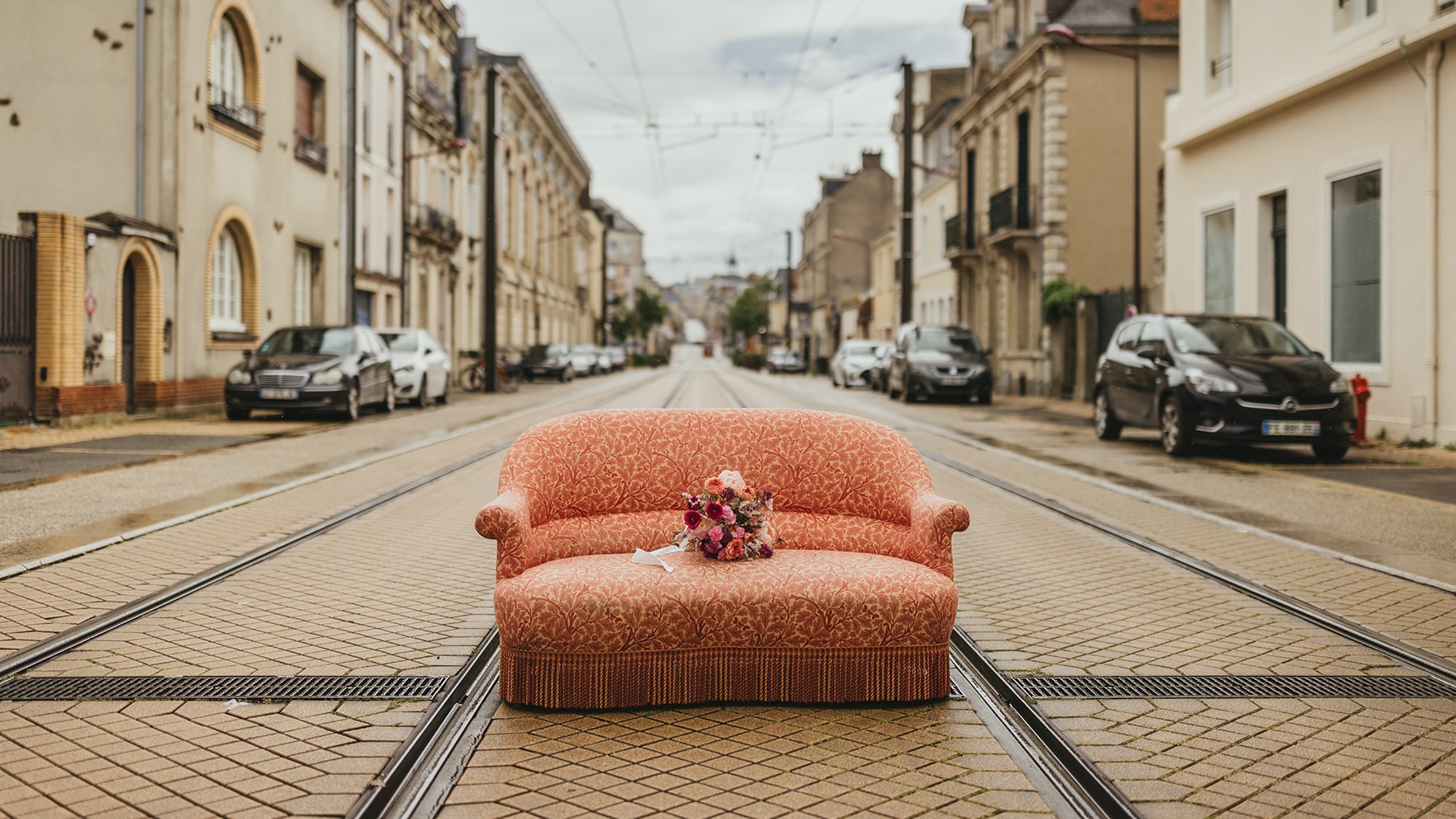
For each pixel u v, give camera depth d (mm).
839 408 23797
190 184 18297
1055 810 3170
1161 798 3258
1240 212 17906
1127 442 15375
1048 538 7727
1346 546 7273
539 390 34969
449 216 39156
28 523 7793
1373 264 14703
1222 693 4266
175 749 3607
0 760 3502
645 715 3990
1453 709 4102
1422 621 5348
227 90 20453
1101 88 28578
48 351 14961
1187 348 13492
